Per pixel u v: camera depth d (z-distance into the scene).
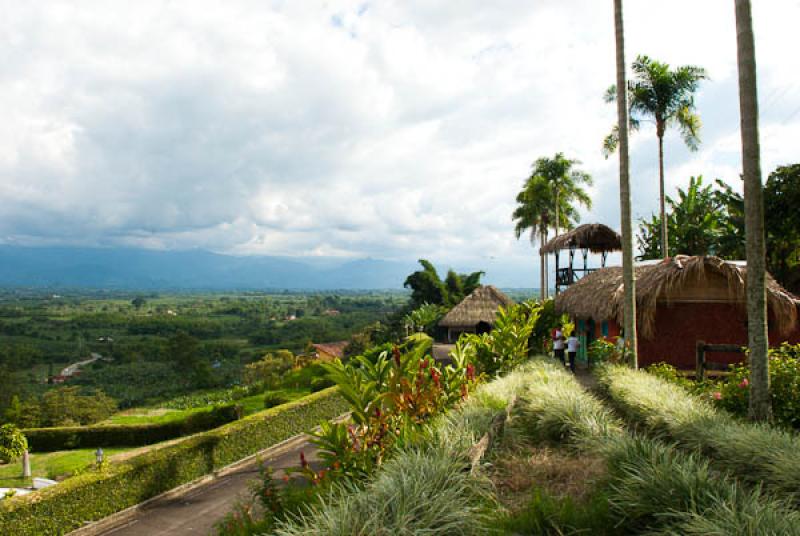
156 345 87.88
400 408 6.64
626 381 9.25
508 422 7.08
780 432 5.96
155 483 11.67
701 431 6.07
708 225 27.75
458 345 10.34
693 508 3.64
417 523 3.68
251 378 44.75
